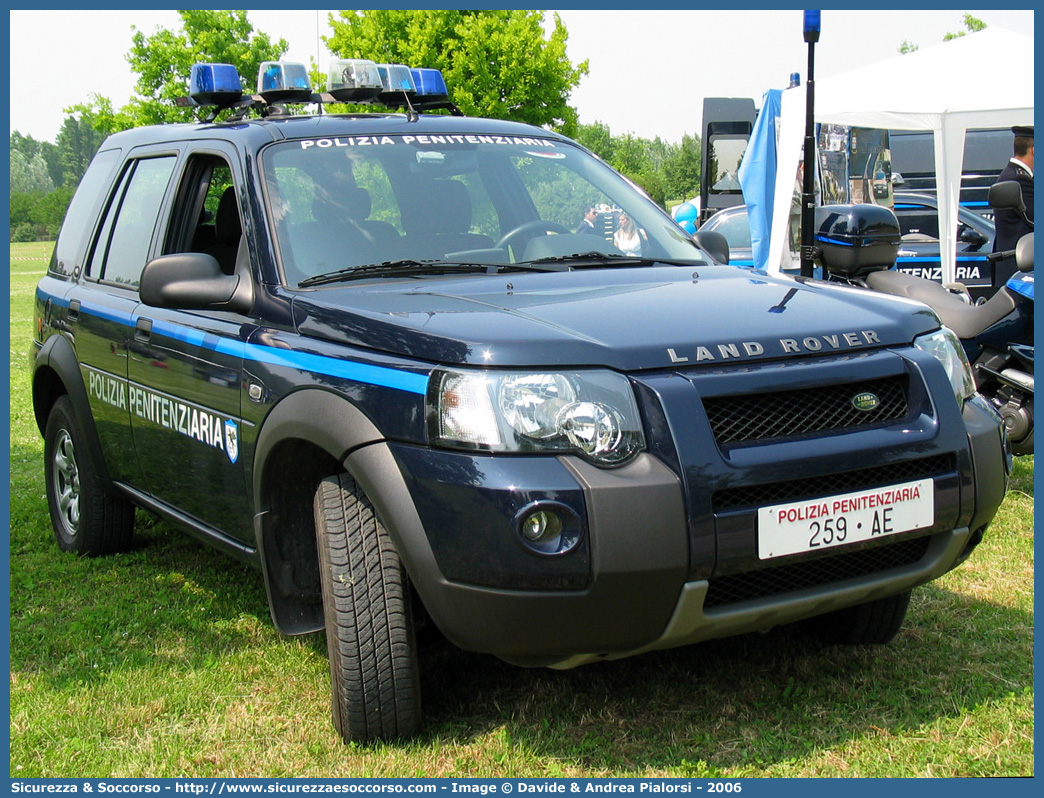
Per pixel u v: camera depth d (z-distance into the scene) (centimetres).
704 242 392
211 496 344
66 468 480
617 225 377
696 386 247
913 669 317
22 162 13100
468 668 323
